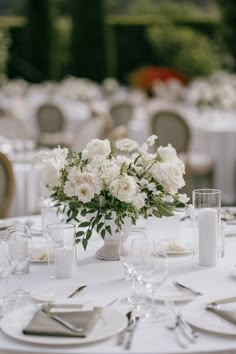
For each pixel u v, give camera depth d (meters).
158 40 16.22
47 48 16.11
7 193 4.16
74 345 1.96
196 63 15.77
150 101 10.73
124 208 2.62
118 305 2.27
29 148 6.00
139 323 2.11
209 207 2.68
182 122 7.52
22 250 2.52
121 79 17.28
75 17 16.03
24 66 16.25
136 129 8.45
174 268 2.69
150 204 2.68
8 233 2.60
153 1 18.12
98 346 1.96
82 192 2.57
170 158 2.71
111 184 2.56
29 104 11.29
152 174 2.67
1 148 5.87
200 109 8.84
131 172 2.68
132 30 17.14
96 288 2.46
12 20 16.53
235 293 2.38
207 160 7.75
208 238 2.69
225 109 8.80
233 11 13.40
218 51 14.06
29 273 2.65
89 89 11.09
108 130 8.33
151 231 2.98
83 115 9.95
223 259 2.81
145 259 2.13
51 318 2.07
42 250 2.87
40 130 9.75
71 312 2.09
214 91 8.84
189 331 2.02
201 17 17.14
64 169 2.66
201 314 2.15
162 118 7.60
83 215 2.64
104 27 16.12
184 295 2.33
